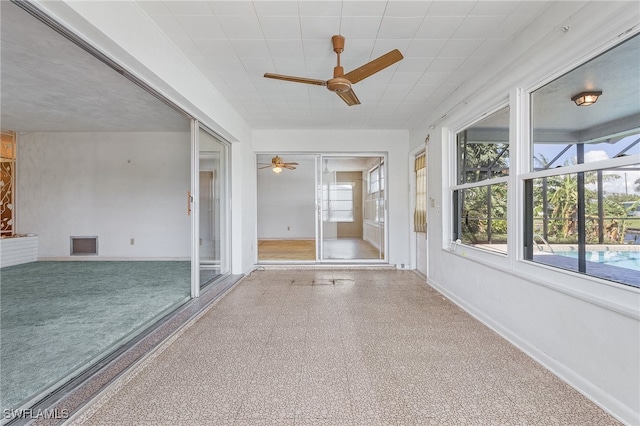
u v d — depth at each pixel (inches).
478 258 122.1
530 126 96.6
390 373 79.7
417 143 200.4
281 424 61.2
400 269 215.2
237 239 193.2
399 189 220.8
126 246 239.6
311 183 383.6
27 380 72.6
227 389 72.8
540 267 87.7
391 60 92.5
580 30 73.1
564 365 77.0
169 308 124.5
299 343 97.3
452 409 65.4
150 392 71.5
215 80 133.3
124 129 223.3
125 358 85.0
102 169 238.4
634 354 59.8
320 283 174.9
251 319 118.2
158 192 239.0
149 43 89.8
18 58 108.2
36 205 236.2
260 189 382.9
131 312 119.2
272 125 209.5
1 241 210.5
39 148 235.6
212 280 167.6
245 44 104.4
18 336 97.0
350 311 127.6
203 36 99.3
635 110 63.9
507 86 103.9
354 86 140.4
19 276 183.3
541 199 91.0
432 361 85.9
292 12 87.2
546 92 89.8
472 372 80.0
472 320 117.6
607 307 64.9
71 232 237.8
